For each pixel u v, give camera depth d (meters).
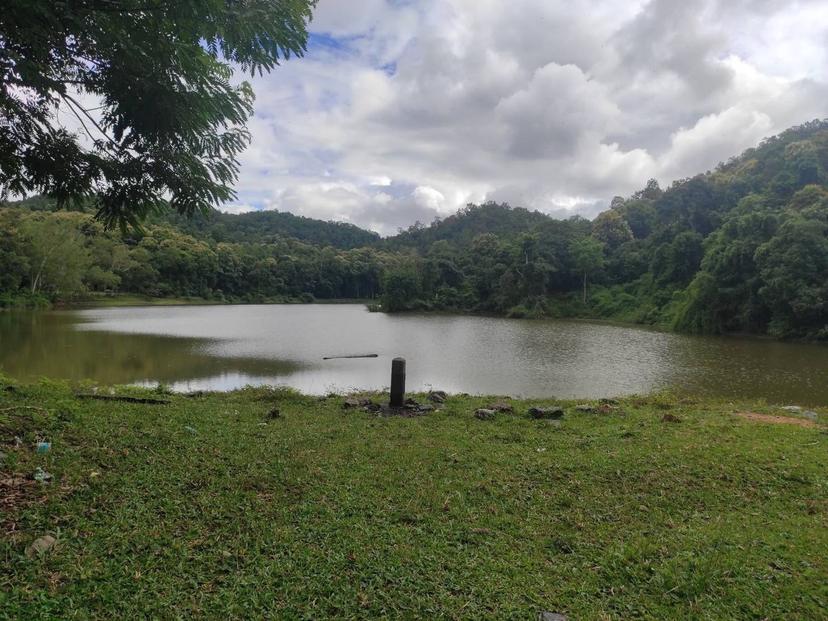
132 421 6.53
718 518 4.69
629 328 48.53
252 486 4.80
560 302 70.38
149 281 74.31
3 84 4.41
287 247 113.19
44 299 51.19
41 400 7.08
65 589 3.07
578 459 6.21
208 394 10.81
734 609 3.29
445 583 3.44
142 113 5.10
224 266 88.06
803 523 4.61
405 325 48.25
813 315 36.84
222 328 38.88
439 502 4.75
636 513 4.74
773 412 10.09
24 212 60.91
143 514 4.05
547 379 19.95
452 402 10.52
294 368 21.36
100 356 23.00
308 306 84.75
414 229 164.38
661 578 3.60
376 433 7.28
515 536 4.20
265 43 4.92
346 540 3.90
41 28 4.12
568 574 3.66
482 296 75.56
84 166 5.27
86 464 4.83
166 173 5.45
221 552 3.62
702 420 8.88
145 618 2.89
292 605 3.11
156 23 4.53
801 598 3.41
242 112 5.38
